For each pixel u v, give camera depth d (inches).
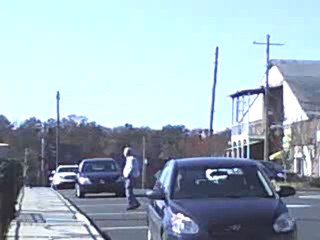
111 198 1282.0
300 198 1291.8
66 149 3184.1
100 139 3206.2
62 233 671.8
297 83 2482.8
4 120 3211.1
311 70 2568.9
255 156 2625.5
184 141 2987.2
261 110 2652.6
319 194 1478.8
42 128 3238.2
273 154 2362.2
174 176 497.4
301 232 709.9
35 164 2874.0
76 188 1353.3
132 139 3112.7
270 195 480.4
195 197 477.7
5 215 607.5
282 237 434.6
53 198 1222.9
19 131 3198.8
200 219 437.4
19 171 1091.3
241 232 430.9
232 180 490.0
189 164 505.4
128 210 973.2
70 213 892.6
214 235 431.5
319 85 2475.4
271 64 2608.3
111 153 3144.7
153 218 522.6
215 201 460.4
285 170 1943.9
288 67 2578.7
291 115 2432.3
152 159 2343.8
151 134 3053.6
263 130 2534.5
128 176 972.6
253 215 437.7
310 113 2309.3
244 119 2709.2
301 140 2194.9
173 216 449.1
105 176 1316.4
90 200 1216.8
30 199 1189.7
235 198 470.9
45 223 758.5
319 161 2135.8
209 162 506.6
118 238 677.3
